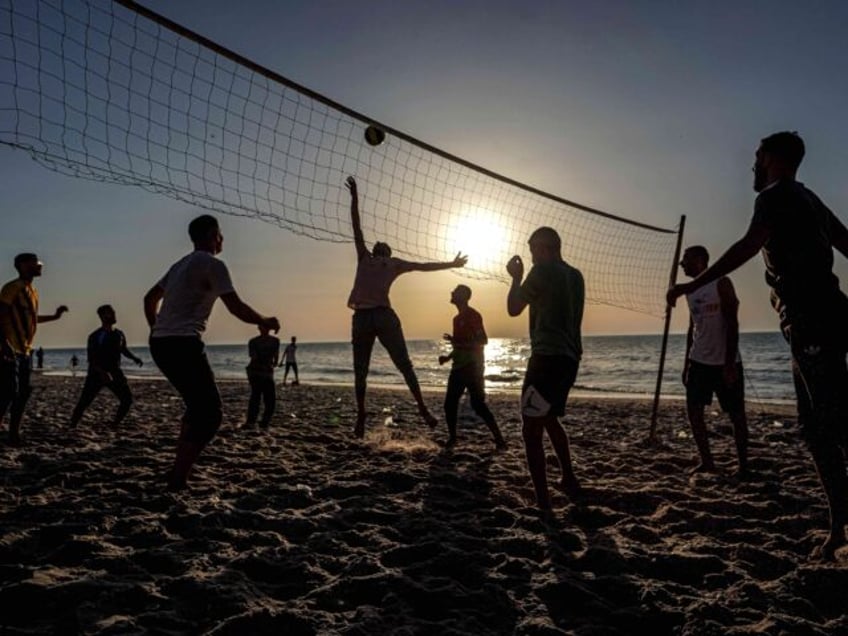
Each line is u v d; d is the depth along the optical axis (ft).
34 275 17.10
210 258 11.27
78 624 6.20
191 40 11.47
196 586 7.14
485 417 18.30
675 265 19.72
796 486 13.05
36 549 8.71
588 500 11.79
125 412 22.22
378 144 15.23
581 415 32.35
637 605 7.11
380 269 17.17
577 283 11.09
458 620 6.61
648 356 159.33
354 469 14.64
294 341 67.10
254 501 11.32
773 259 8.02
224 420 27.27
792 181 8.07
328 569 8.11
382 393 54.29
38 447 16.99
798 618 6.65
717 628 6.40
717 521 10.25
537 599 7.22
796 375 8.29
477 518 10.60
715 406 32.17
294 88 12.75
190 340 11.21
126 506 10.63
